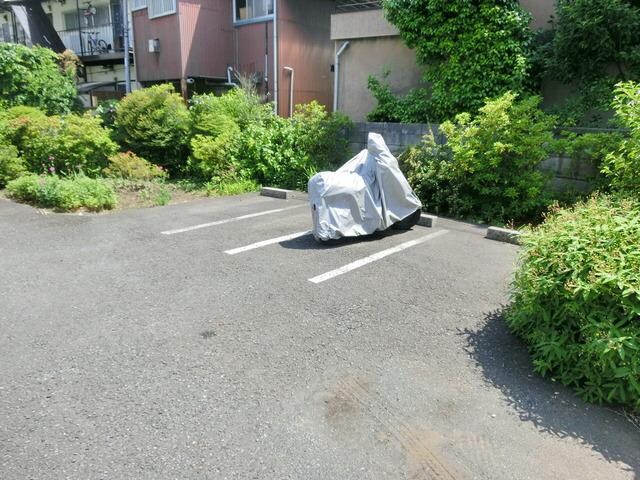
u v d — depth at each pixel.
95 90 17.14
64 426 2.09
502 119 5.59
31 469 1.84
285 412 2.21
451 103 7.71
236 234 5.25
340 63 10.17
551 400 2.35
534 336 2.63
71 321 3.09
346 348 2.80
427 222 5.70
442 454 1.98
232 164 8.30
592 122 6.54
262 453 1.95
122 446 1.98
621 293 2.27
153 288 3.66
